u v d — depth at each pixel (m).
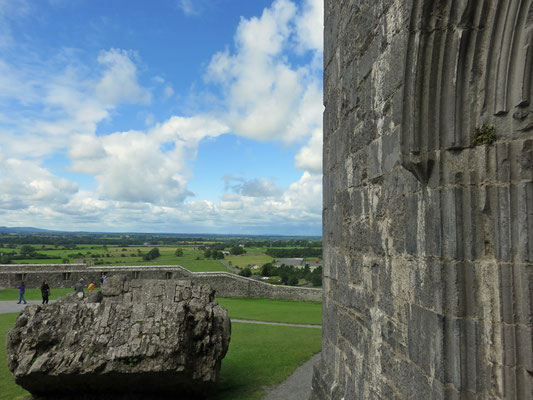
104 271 19.45
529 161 2.15
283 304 17.52
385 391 3.22
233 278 19.47
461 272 2.32
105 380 5.94
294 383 7.48
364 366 3.78
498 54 2.28
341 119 4.84
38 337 6.11
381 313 3.37
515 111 2.20
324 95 5.87
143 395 6.38
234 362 8.77
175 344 5.96
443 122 2.47
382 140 3.40
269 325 12.64
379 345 3.40
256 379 7.70
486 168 2.30
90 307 6.57
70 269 19.52
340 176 4.86
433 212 2.48
